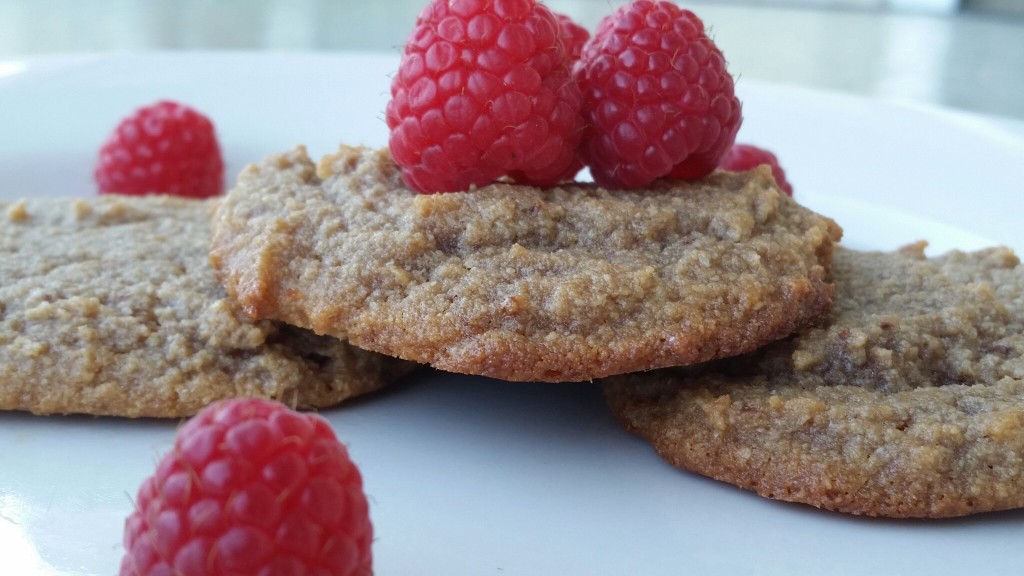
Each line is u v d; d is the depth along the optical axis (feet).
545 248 0.48
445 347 0.46
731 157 0.65
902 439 0.45
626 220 0.49
